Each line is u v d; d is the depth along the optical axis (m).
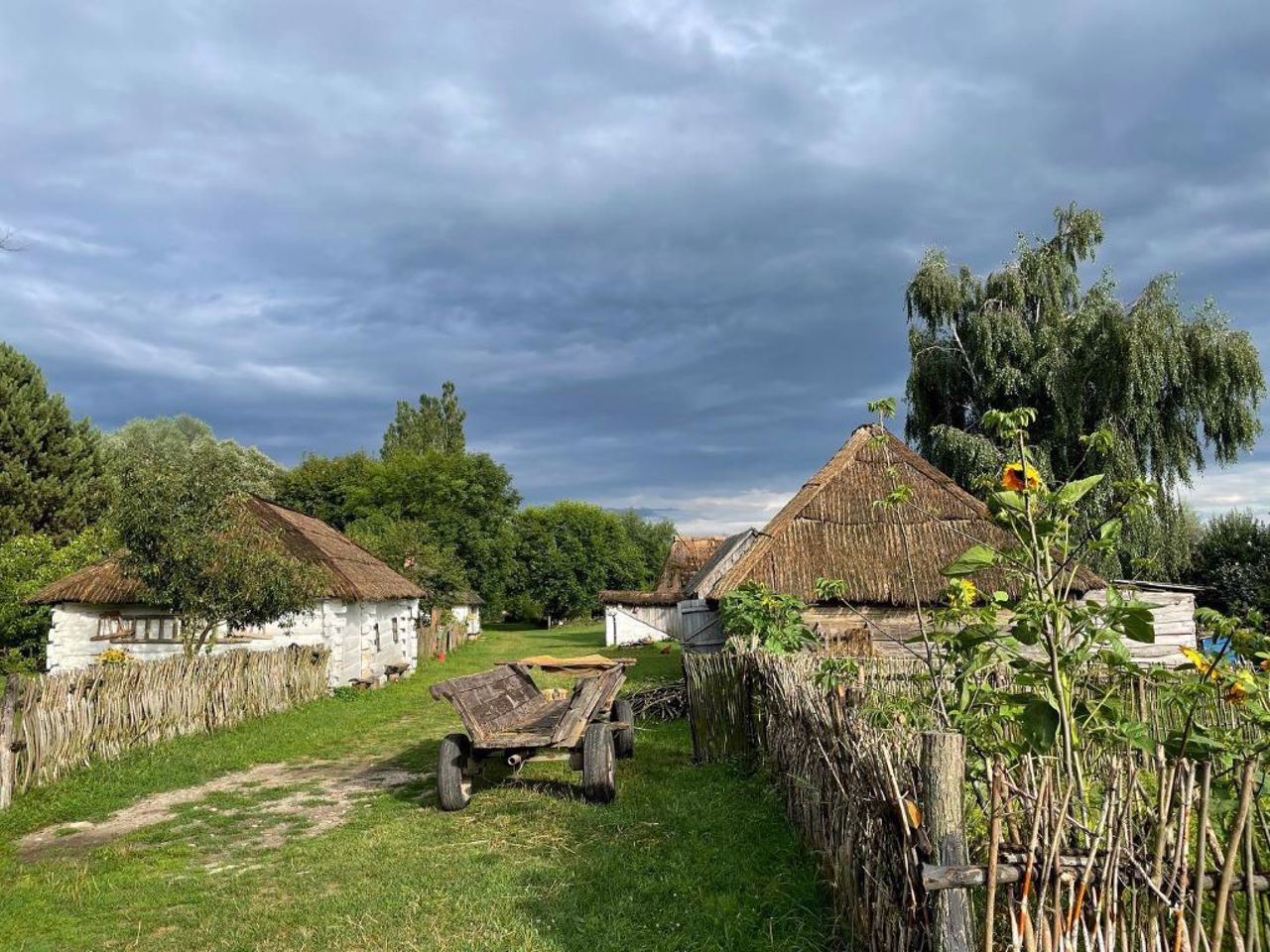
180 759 10.54
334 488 50.28
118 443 42.06
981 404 21.14
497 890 5.54
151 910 5.69
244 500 15.15
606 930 4.79
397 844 6.83
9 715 8.52
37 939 5.25
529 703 9.84
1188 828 3.00
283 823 7.95
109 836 7.73
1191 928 3.04
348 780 9.74
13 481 26.70
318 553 18.58
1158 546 18.11
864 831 3.99
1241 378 18.48
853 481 14.37
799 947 4.40
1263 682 3.53
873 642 11.75
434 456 52.66
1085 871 2.97
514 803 7.88
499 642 42.12
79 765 9.64
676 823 6.85
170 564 13.27
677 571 44.16
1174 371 18.25
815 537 13.43
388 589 21.69
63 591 17.84
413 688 19.52
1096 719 3.64
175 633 17.78
